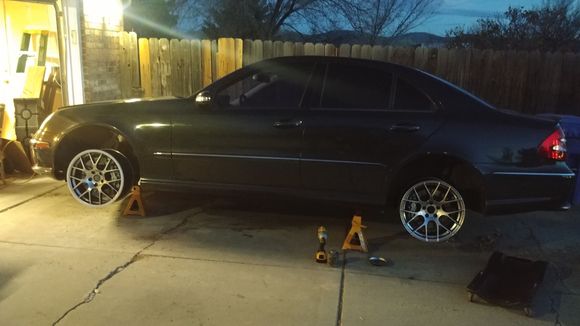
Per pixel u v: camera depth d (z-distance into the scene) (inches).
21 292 155.0
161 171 216.4
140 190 222.8
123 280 164.2
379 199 200.2
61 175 230.4
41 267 171.6
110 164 222.5
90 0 313.9
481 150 189.0
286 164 203.5
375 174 197.5
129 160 225.1
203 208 236.4
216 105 210.7
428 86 198.2
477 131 189.9
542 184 188.7
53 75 314.7
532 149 187.6
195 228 211.5
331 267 178.4
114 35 345.1
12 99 303.4
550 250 201.9
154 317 143.5
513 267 170.7
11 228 205.6
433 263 184.9
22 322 139.3
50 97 316.5
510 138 188.4
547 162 187.9
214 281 165.2
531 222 233.1
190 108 212.8
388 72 202.2
